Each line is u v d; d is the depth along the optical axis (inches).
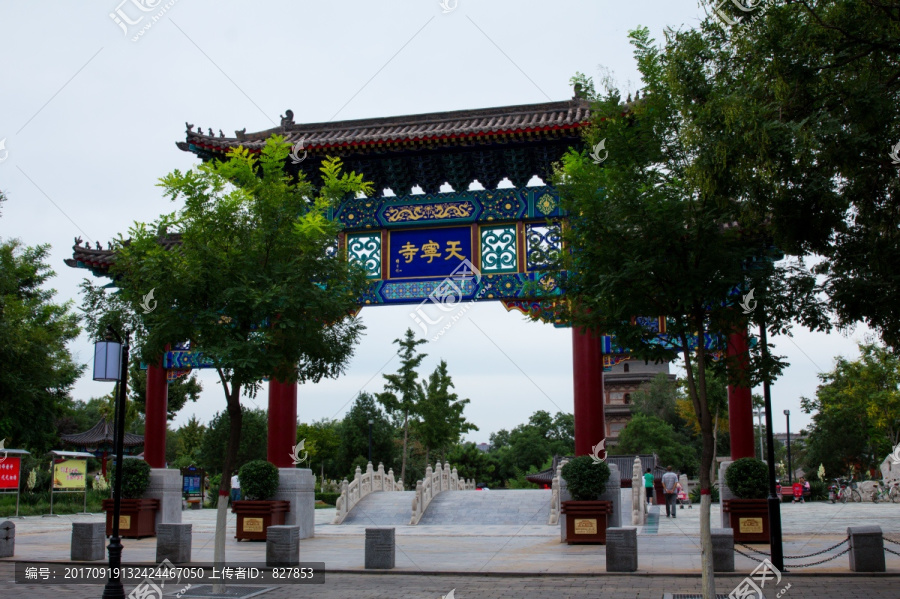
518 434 3759.8
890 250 629.9
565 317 585.0
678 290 519.8
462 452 3277.6
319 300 631.2
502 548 879.1
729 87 586.6
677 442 3284.9
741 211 579.5
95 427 2294.5
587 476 910.4
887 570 655.1
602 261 539.2
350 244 1043.3
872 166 634.2
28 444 1758.1
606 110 572.7
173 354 1098.7
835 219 615.8
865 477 2714.1
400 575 684.7
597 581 633.6
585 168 554.3
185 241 633.6
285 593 586.6
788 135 547.5
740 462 888.9
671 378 3671.3
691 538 962.7
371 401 3125.0
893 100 611.2
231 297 595.5
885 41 587.5
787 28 583.5
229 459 603.2
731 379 549.3
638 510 1181.7
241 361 579.5
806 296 580.7
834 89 590.9
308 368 700.7
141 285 629.9
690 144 554.9
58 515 1695.4
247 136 1087.0
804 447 3499.0
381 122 1075.9
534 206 999.6
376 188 1070.4
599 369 937.5
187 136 1029.8
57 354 1348.4
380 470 1526.8
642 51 581.3
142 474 1039.6
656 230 517.0
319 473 3105.3
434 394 2160.4
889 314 634.2
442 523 1247.5
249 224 647.8
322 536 1063.0
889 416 2060.8
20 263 1443.2
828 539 914.1
